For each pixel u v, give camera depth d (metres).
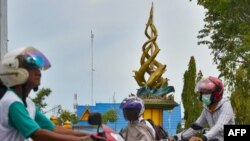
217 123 8.22
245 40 22.64
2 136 5.01
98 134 5.04
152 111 24.61
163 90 24.77
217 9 22.91
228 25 23.61
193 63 38.53
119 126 31.12
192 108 37.25
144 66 25.31
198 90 8.49
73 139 4.95
